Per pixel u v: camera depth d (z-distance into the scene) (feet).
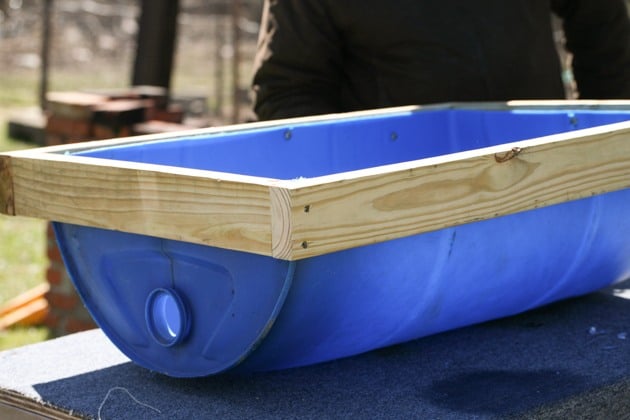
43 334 16.98
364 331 6.90
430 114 9.68
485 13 10.86
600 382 6.98
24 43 58.75
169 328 6.98
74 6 65.16
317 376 7.16
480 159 6.39
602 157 7.13
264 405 6.68
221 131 8.25
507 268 7.21
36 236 25.44
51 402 6.81
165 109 18.54
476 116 9.62
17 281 21.48
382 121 9.32
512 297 7.63
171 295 6.68
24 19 62.08
